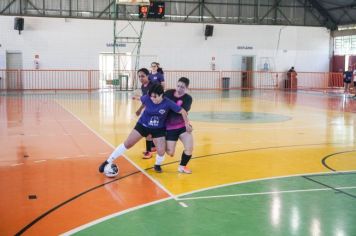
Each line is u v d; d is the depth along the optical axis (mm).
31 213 5348
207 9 31453
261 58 32781
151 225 4965
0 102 20047
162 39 30656
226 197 6086
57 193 6191
